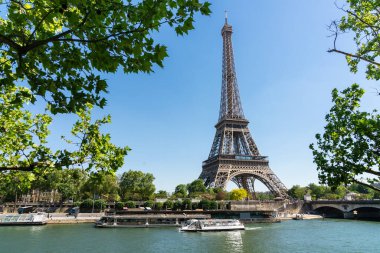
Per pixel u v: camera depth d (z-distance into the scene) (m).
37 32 12.51
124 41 10.54
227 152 160.25
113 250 65.06
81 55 11.44
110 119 17.12
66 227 109.44
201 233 94.12
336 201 163.50
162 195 172.38
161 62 10.83
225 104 176.62
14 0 11.16
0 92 17.22
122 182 179.25
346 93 19.41
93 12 10.06
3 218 116.25
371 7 19.41
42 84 11.48
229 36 193.50
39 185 154.50
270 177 158.62
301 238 82.25
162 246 70.06
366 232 93.56
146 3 10.22
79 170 16.28
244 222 133.38
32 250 64.00
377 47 20.23
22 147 18.78
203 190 161.88
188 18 10.62
